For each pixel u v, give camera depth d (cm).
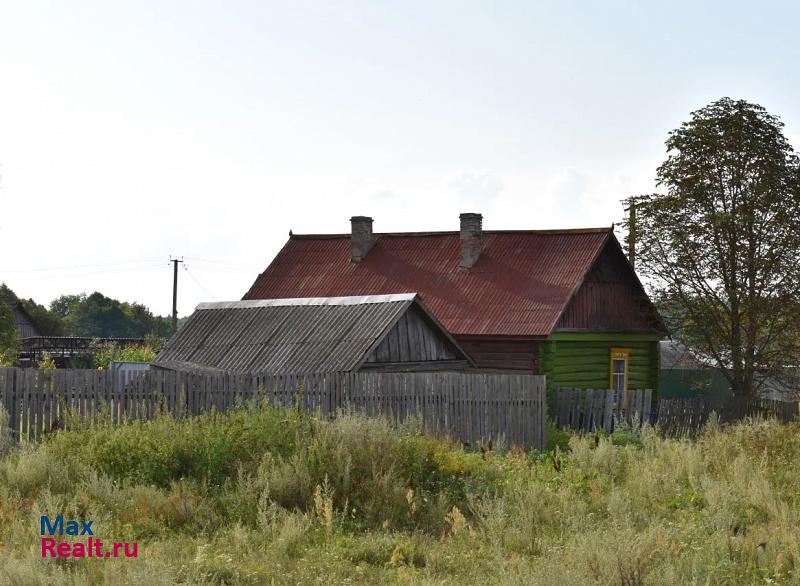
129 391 1577
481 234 2988
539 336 2553
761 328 2944
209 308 2356
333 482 1124
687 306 2930
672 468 1362
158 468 1165
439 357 2177
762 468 1320
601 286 2900
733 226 2856
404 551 909
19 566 717
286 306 2222
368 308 2083
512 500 1129
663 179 3027
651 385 3075
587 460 1456
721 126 2930
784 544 894
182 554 850
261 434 1260
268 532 951
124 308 11756
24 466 1090
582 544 813
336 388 1730
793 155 2948
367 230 3177
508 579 741
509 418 1919
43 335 8550
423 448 1293
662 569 770
